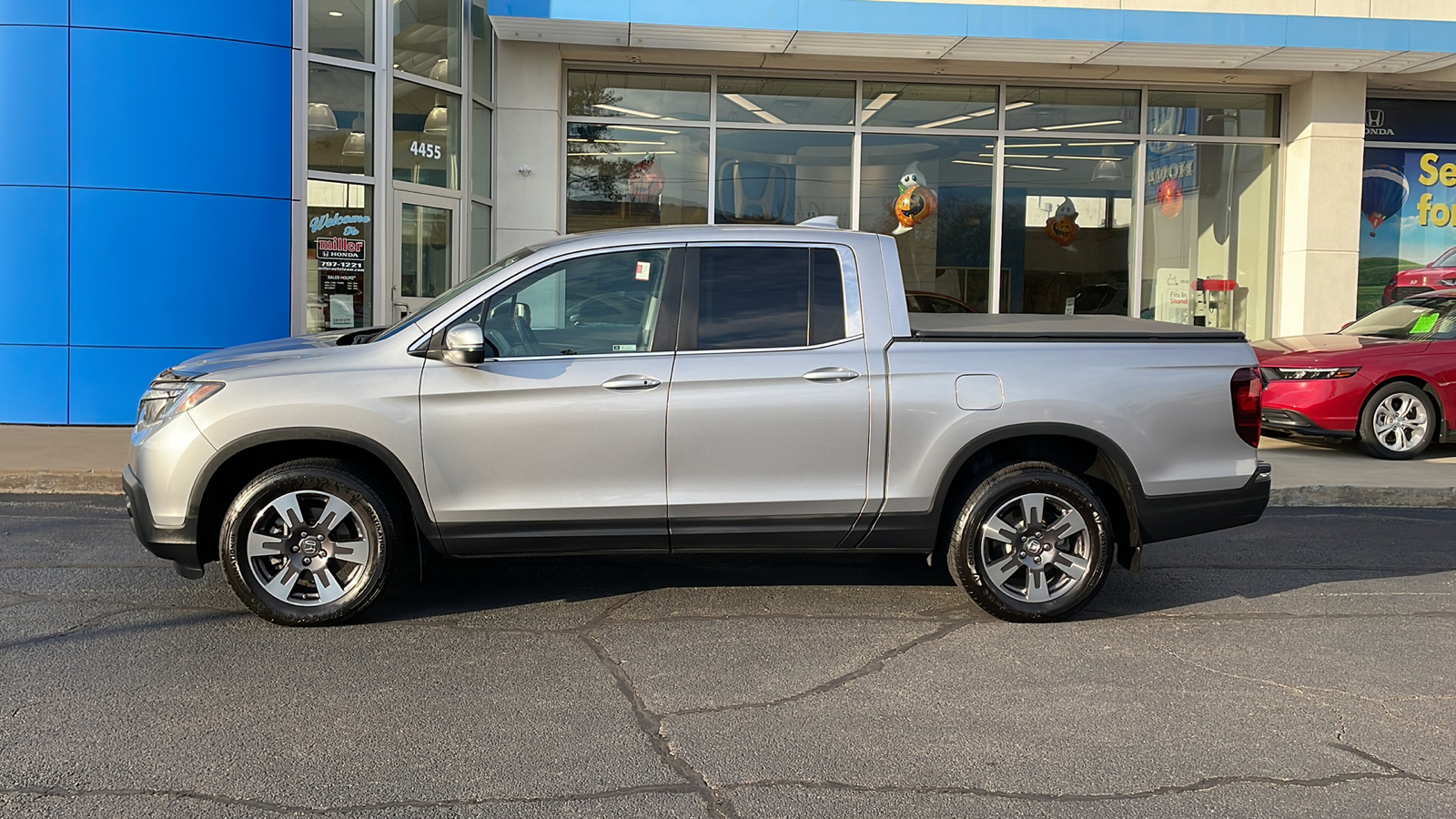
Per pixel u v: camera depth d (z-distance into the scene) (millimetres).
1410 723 4023
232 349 5469
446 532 4934
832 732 3887
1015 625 5168
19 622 4996
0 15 9672
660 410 4918
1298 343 10656
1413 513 8039
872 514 5055
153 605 5266
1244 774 3580
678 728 3906
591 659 4617
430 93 11539
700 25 11258
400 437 4844
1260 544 6969
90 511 7391
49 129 9766
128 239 9945
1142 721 4020
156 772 3494
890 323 5094
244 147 10188
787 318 5070
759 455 4977
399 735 3807
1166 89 13617
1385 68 12711
